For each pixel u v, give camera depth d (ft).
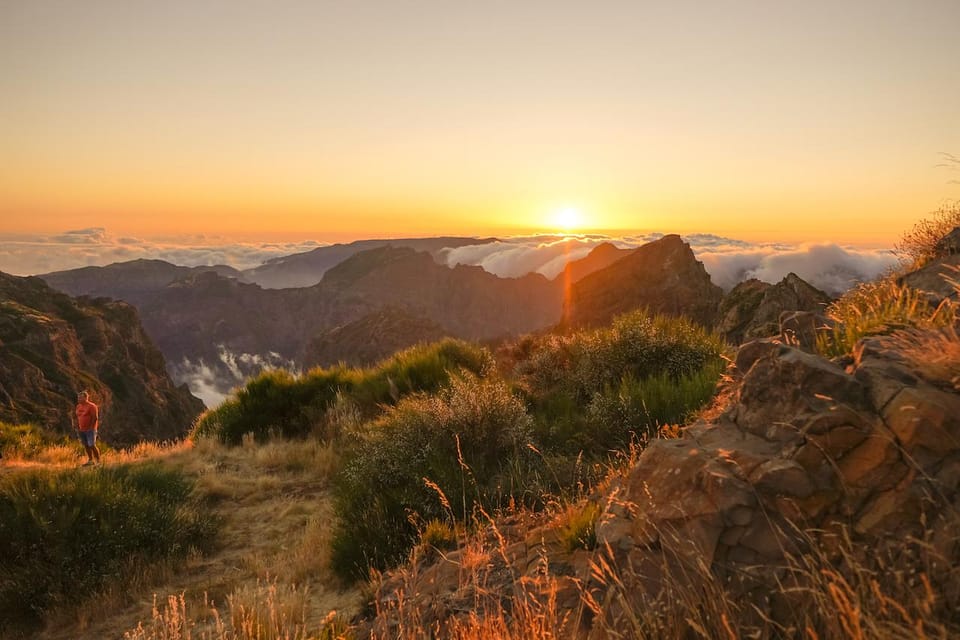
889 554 6.91
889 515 7.49
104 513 26.02
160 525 26.99
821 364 9.55
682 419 22.29
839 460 8.18
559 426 26.40
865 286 20.40
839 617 6.75
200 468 39.01
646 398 24.27
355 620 15.65
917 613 6.25
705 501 8.71
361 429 36.14
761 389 10.20
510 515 18.51
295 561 23.06
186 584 23.13
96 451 47.78
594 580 9.86
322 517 28.43
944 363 8.70
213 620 19.27
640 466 10.57
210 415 53.67
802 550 7.82
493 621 9.96
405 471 23.68
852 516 7.77
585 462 21.93
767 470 8.43
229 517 30.73
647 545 9.10
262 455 40.29
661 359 30.50
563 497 17.13
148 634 18.42
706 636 6.93
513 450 23.70
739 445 9.50
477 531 15.88
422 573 15.25
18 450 52.49
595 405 25.77
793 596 7.49
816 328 15.01
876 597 6.56
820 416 8.54
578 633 9.11
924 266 17.67
